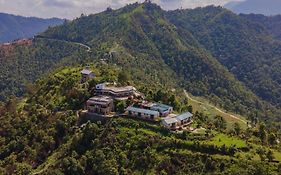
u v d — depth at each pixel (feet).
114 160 562.25
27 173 596.70
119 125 636.89
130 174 540.52
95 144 602.44
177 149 567.18
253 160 542.57
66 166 573.33
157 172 536.42
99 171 553.64
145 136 598.75
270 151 564.71
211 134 618.85
